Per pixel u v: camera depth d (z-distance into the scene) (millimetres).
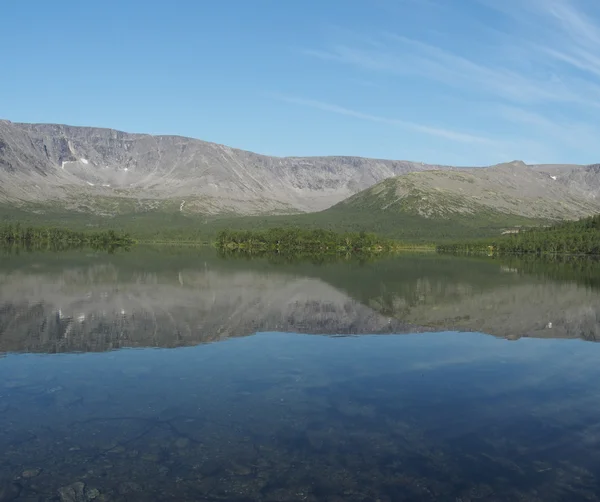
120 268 106812
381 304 59469
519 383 27969
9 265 107000
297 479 17219
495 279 96625
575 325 47094
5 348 35344
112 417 22344
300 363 31688
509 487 16875
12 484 16641
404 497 16219
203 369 30172
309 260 163000
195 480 17078
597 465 18453
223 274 99000
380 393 25844
